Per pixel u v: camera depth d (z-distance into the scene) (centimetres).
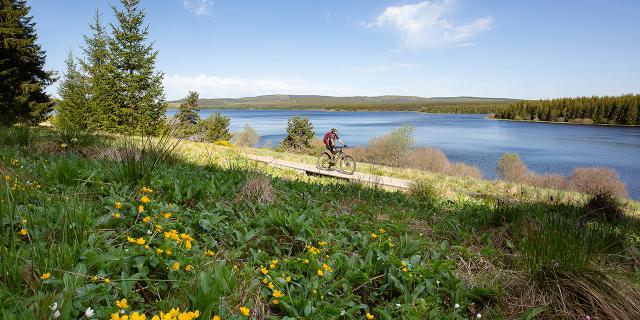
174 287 241
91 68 2902
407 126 3331
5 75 2214
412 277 319
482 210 675
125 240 298
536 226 482
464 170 3150
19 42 2250
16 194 291
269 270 301
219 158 1303
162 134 623
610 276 343
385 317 265
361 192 785
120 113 2295
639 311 296
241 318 220
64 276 210
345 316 261
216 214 411
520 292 335
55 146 711
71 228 275
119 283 233
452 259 395
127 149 566
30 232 271
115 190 422
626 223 695
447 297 316
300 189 680
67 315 186
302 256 337
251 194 523
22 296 194
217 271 250
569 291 321
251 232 366
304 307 254
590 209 743
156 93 2452
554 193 1317
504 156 3400
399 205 706
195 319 213
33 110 2389
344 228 446
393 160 3319
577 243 379
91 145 745
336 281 296
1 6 2303
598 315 300
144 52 2464
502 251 461
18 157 544
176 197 442
